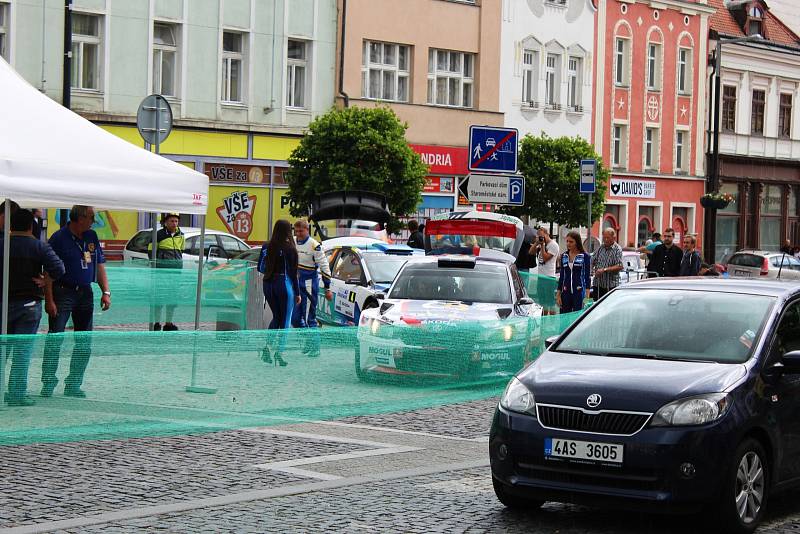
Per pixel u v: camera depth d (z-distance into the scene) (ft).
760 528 34.63
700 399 33.09
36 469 40.63
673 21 219.41
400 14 169.48
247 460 43.42
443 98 178.40
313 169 144.15
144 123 88.53
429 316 63.52
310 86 159.84
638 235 215.51
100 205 52.65
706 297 38.70
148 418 49.93
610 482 33.12
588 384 34.06
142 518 33.96
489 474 41.63
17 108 52.49
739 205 238.68
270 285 73.46
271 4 154.81
